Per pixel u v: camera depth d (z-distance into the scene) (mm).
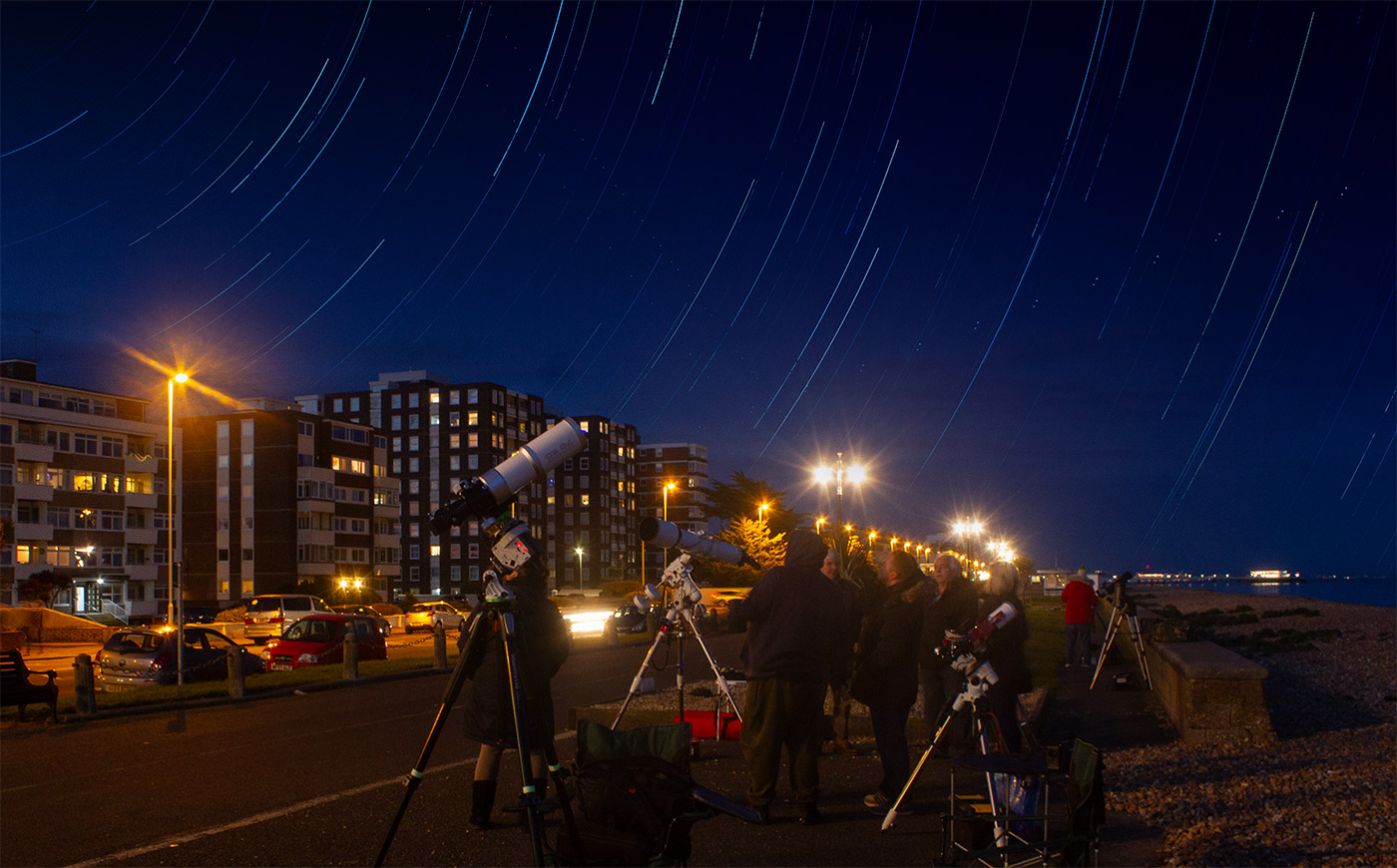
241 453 90188
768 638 6750
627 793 4430
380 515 99625
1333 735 12539
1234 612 47062
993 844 5645
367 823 6941
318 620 25422
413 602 81188
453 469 129125
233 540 90062
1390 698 17594
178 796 8117
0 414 65312
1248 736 10234
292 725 12695
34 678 24406
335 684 18281
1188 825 6680
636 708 10586
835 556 8805
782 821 6855
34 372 68750
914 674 7145
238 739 11492
